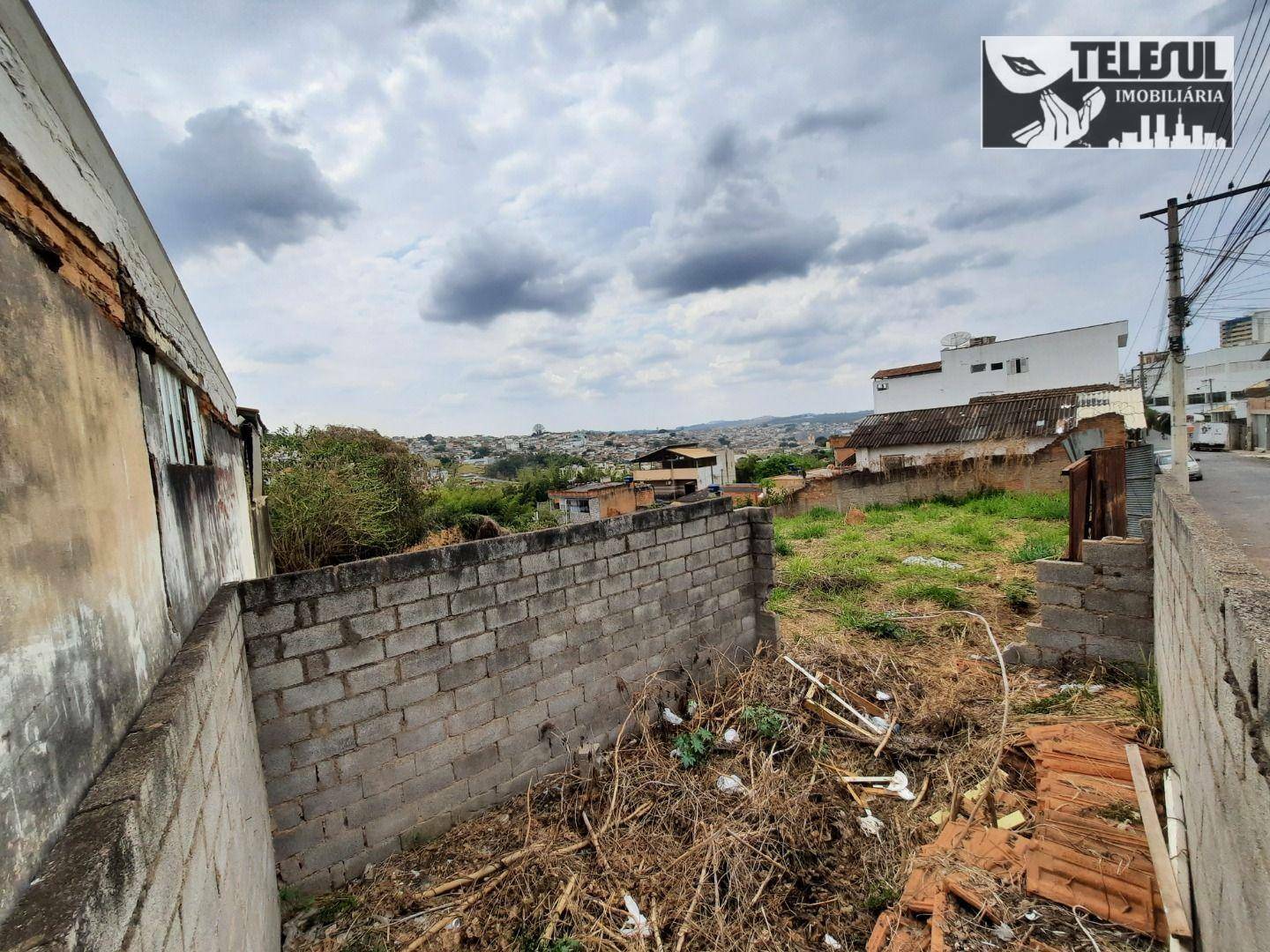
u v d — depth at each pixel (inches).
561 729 148.1
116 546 52.3
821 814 126.8
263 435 345.4
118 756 44.8
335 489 333.7
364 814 118.0
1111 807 112.9
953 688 178.9
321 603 111.6
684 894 107.0
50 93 46.2
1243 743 56.4
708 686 185.5
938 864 106.2
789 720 161.6
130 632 52.9
